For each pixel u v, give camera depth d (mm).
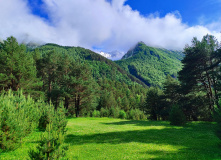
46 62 53281
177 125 26672
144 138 16500
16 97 16672
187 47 35000
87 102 49531
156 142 14672
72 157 10484
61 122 16438
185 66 35188
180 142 14602
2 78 32062
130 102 115750
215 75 27344
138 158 10141
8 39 36906
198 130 21328
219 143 13617
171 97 41125
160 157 10219
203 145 13430
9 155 10445
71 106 53156
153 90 45875
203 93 36844
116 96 137375
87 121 35281
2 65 33062
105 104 83312
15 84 35188
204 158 9828
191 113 33469
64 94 43656
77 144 14250
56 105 48062
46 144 6434
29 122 15672
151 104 45562
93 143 14562
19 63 34938
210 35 32938
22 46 39438
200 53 30844
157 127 24641
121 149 12344
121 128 23781
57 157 6590
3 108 11727
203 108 31766
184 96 37000
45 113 19328
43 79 55562
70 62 58938
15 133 11594
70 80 44812
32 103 19531
